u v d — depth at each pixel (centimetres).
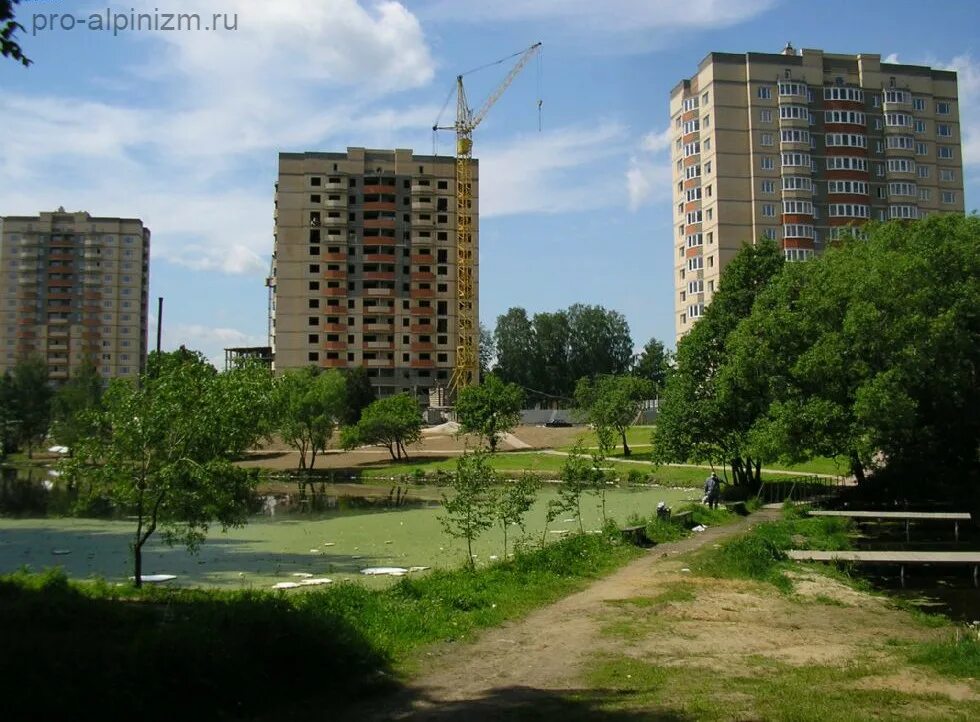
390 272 14150
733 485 5162
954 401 4009
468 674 1247
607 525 3059
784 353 4116
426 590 1823
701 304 10612
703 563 2422
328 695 1117
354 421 11706
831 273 4175
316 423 7969
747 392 4584
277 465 9056
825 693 1119
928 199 11175
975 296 3897
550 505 2945
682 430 5025
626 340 17275
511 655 1367
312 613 1343
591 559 2470
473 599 1758
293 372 8781
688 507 3744
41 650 1026
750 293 5128
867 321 3641
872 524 3841
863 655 1395
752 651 1429
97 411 2366
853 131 10825
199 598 1814
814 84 10812
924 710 1033
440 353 14338
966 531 3603
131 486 2255
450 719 1011
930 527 3722
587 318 16962
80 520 4359
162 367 2473
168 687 1005
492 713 1032
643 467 6988
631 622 1648
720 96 10406
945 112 11375
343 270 13975
